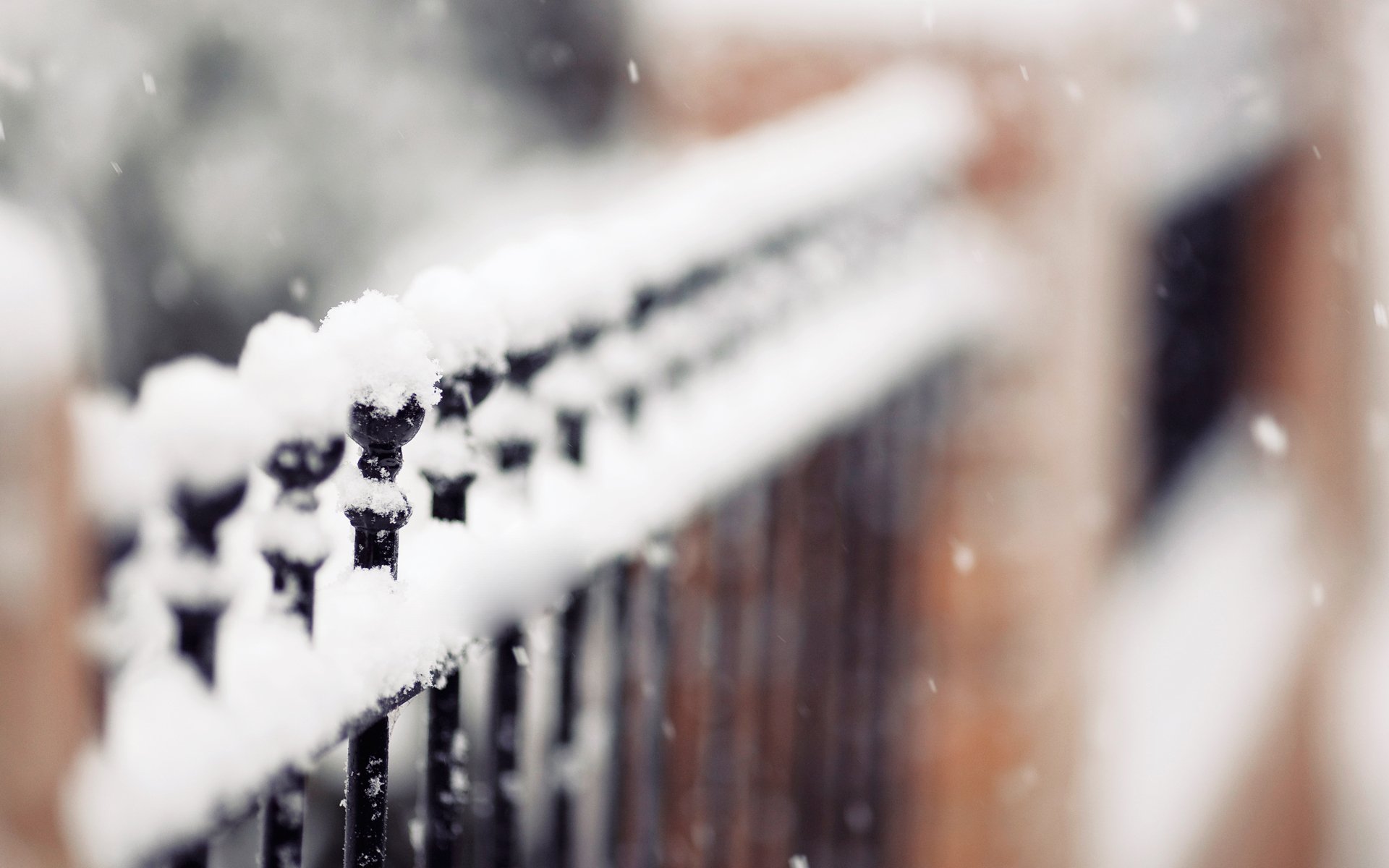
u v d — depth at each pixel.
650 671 2.61
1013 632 4.83
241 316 10.52
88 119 10.25
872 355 3.84
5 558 0.82
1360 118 9.20
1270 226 9.37
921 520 4.73
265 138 10.52
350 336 1.41
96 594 0.89
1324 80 8.63
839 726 4.34
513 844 1.96
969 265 4.86
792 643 4.02
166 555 1.10
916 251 4.66
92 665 0.89
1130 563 8.54
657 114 5.37
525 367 1.96
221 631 1.27
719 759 4.05
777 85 5.15
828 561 4.20
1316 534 9.38
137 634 0.96
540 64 11.02
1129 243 5.70
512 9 10.94
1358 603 9.88
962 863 4.79
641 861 2.64
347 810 1.45
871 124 4.46
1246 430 9.69
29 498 0.82
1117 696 6.89
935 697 4.77
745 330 3.29
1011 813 4.82
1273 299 9.41
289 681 1.23
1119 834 6.06
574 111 11.05
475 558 1.74
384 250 10.52
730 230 3.02
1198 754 6.76
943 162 4.77
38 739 0.83
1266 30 7.70
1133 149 5.62
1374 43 9.22
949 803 4.78
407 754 4.67
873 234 4.29
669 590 2.63
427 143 10.77
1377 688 9.41
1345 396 9.69
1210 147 8.38
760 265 3.40
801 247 3.69
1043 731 4.95
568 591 2.05
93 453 0.87
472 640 1.66
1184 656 7.64
